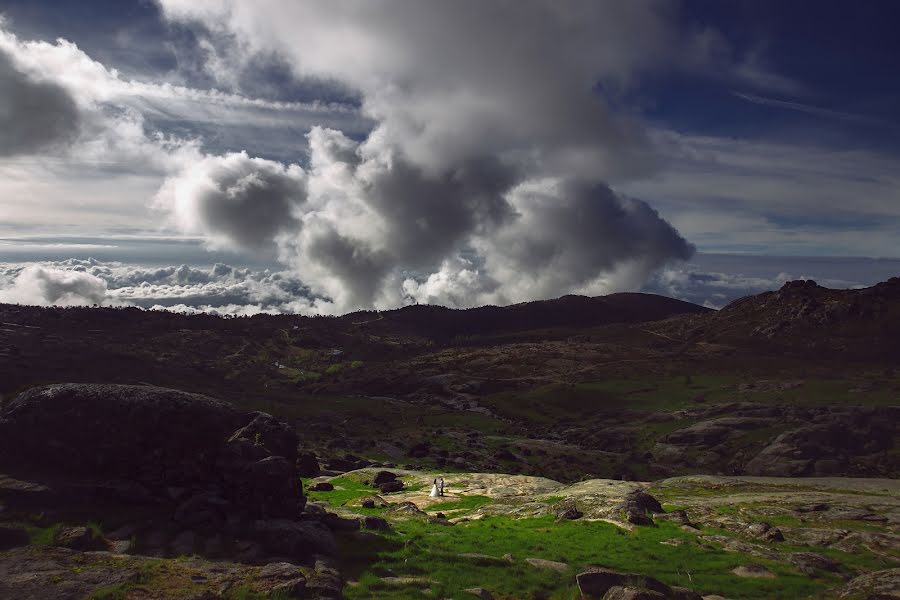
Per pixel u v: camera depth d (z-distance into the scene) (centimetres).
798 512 5450
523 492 7394
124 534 2727
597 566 3381
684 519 4997
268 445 3525
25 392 3403
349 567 2820
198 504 3067
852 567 3656
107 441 3231
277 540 2855
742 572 3438
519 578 2911
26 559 2289
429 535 3894
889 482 7269
